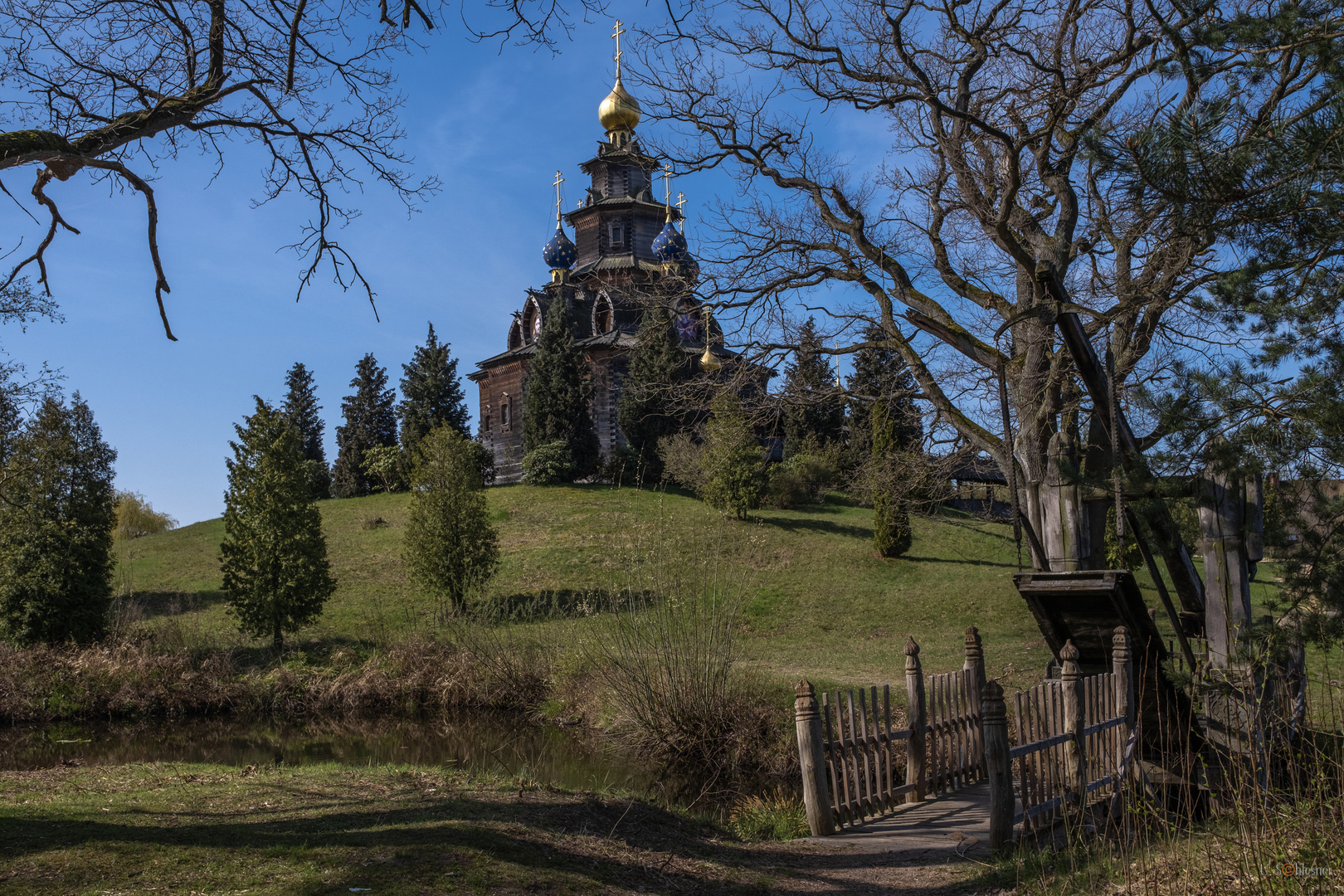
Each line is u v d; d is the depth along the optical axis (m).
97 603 25.77
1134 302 11.15
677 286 16.03
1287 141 7.22
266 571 27.05
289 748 17.81
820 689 18.66
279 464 27.69
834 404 16.69
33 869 5.82
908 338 14.82
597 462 51.31
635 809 9.13
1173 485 8.84
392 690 23.05
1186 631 11.49
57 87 9.73
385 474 57.16
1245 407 7.84
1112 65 13.63
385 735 19.48
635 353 49.12
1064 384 13.13
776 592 32.03
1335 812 6.13
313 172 11.15
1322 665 13.84
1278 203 7.20
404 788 9.05
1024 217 13.84
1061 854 7.36
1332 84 7.52
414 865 6.22
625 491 46.53
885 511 36.16
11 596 24.75
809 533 40.53
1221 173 7.36
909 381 16.27
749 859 7.98
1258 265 7.48
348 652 25.03
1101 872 6.70
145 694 22.70
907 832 8.66
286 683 23.55
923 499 17.61
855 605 31.11
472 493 31.94
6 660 23.03
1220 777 9.61
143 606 32.62
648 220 60.84
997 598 30.56
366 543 40.78
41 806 7.64
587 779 14.33
